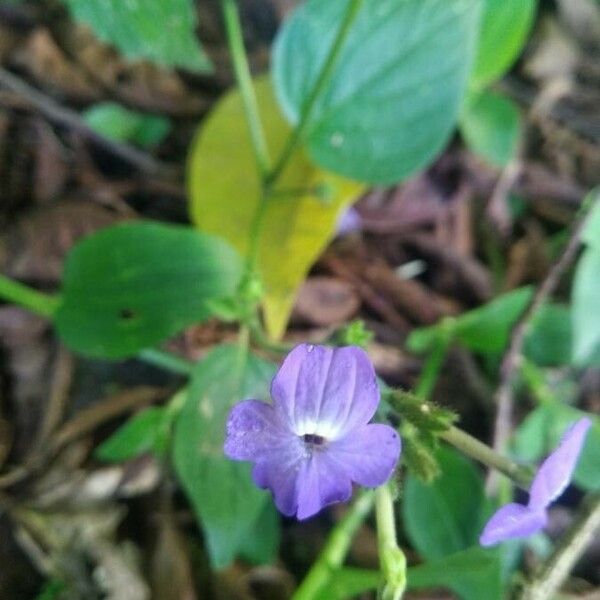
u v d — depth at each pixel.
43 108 0.14
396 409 0.08
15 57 0.15
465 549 0.10
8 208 0.14
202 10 0.16
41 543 0.11
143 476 0.12
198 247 0.10
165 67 0.15
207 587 0.11
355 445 0.07
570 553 0.09
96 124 0.14
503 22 0.12
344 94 0.12
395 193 0.15
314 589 0.10
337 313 0.14
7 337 0.12
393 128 0.11
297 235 0.13
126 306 0.10
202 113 0.15
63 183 0.14
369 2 0.11
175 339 0.13
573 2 0.17
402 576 0.07
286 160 0.11
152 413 0.11
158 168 0.14
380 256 0.14
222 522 0.10
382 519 0.08
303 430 0.07
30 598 0.11
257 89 0.14
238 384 0.10
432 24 0.11
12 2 0.15
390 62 0.11
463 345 0.13
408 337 0.13
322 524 0.12
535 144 0.16
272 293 0.12
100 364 0.12
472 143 0.14
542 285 0.11
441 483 0.10
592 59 0.17
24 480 0.12
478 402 0.13
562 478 0.08
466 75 0.11
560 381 0.13
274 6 0.16
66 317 0.11
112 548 0.11
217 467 0.10
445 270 0.14
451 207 0.15
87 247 0.11
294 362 0.07
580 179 0.16
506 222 0.15
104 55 0.15
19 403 0.12
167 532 0.11
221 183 0.13
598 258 0.11
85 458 0.12
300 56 0.12
